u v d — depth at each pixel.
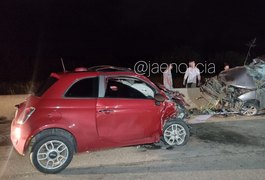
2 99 10.73
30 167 6.66
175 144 7.72
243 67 11.19
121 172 6.32
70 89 6.56
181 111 8.07
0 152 7.60
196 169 6.37
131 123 6.86
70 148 6.40
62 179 6.05
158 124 7.11
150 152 7.39
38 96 6.60
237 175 6.04
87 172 6.35
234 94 10.82
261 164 6.59
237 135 8.65
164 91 8.27
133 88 7.06
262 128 9.33
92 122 6.55
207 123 9.96
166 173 6.20
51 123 6.26
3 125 10.05
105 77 6.85
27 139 6.13
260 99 10.75
